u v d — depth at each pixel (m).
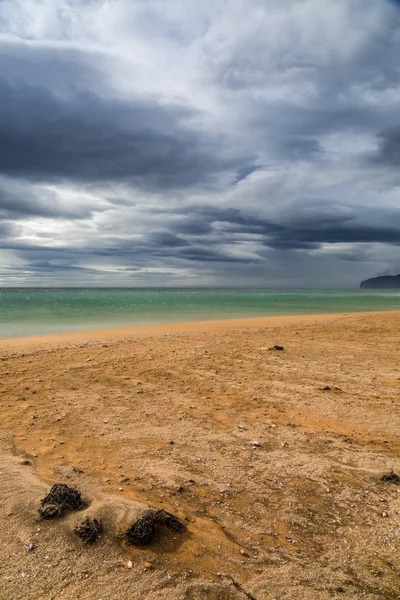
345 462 4.24
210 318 20.67
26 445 4.45
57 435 4.76
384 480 3.87
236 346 11.10
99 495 3.37
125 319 19.72
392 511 3.39
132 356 9.51
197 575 2.53
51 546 2.69
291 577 2.57
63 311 24.11
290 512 3.32
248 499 3.49
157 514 3.04
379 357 9.73
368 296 58.22
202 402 6.12
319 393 6.66
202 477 3.84
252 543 2.91
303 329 15.26
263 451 4.46
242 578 2.54
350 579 2.59
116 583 2.40
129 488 3.56
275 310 27.00
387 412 5.77
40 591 2.31
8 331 14.68
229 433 4.94
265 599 2.36
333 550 2.88
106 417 5.40
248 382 7.31
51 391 6.55
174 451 4.39
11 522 2.90
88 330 15.01
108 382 7.18
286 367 8.54
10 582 2.36
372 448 4.60
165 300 40.91
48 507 3.03
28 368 8.16
